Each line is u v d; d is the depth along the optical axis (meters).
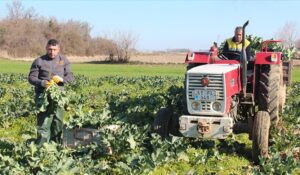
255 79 9.36
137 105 13.45
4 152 7.80
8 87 21.45
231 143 9.30
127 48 65.56
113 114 12.18
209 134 8.13
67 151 7.67
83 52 90.88
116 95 17.20
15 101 14.23
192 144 9.16
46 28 91.06
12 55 82.06
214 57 9.34
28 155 7.21
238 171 7.70
